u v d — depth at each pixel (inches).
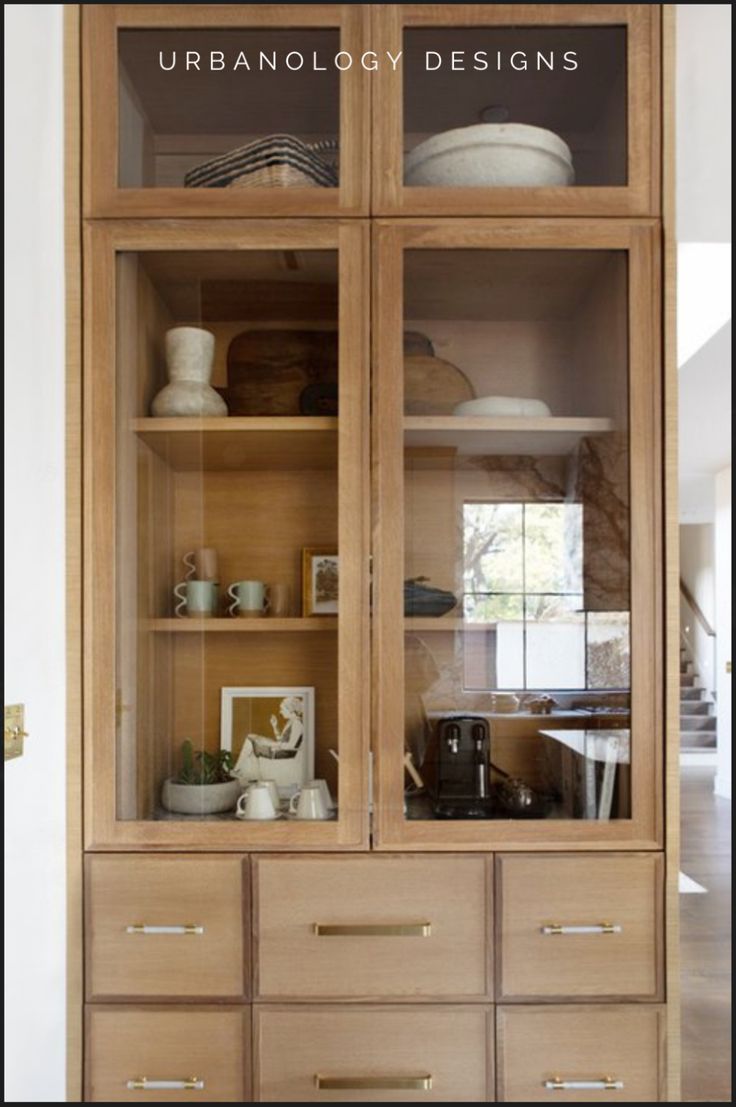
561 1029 52.9
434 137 55.6
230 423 55.3
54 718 51.9
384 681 53.8
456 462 54.8
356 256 54.9
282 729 54.6
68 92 55.1
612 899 53.4
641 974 53.1
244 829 53.4
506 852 53.5
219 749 54.6
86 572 54.4
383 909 53.1
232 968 52.9
